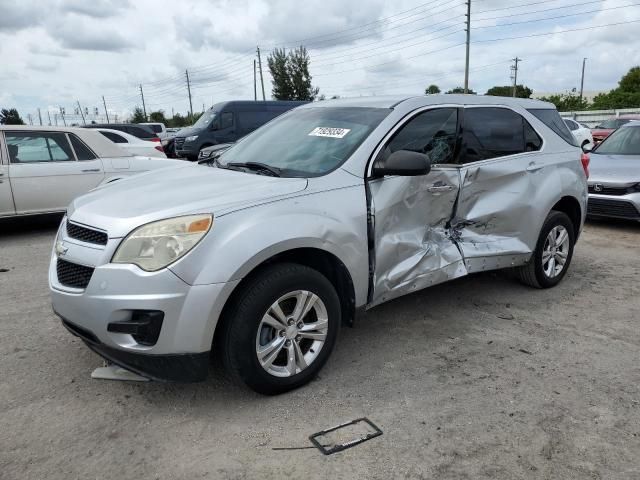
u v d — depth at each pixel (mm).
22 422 2924
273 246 2936
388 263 3613
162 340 2768
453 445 2738
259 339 3006
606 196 7457
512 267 4723
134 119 75562
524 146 4660
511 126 4594
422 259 3801
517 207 4453
